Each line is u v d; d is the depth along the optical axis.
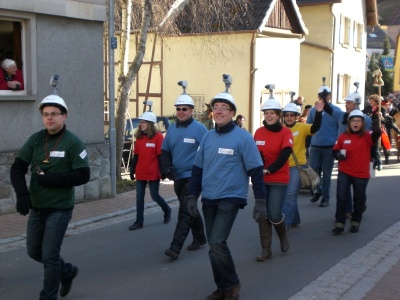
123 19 11.43
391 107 19.70
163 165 6.24
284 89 20.48
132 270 5.75
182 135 6.17
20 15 8.20
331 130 8.98
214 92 18.92
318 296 4.93
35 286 5.27
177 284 5.30
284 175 5.97
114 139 9.77
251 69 18.19
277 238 7.11
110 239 7.06
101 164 9.61
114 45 9.63
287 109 7.56
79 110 9.28
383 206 9.26
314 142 9.11
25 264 5.97
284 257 6.22
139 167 7.58
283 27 19.92
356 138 7.12
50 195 4.30
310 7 25.02
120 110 11.35
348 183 7.23
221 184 4.57
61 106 4.32
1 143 8.16
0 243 6.73
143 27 11.22
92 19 9.25
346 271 5.68
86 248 6.62
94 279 5.45
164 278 5.48
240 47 18.30
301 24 20.36
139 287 5.21
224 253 4.50
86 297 4.94
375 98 14.80
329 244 6.79
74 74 9.16
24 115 8.45
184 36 18.20
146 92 20.14
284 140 5.91
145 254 6.38
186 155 6.14
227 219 4.54
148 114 7.54
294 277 5.49
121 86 11.35
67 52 9.01
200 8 13.61
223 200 4.56
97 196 9.55
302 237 7.16
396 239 7.06
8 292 5.10
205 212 4.68
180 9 13.51
